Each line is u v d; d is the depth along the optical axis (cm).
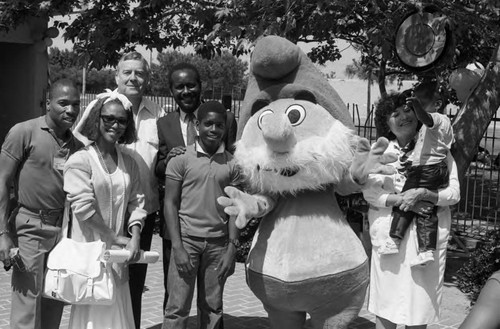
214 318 432
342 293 373
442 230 413
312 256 370
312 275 368
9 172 403
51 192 407
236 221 370
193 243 426
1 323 574
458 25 704
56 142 408
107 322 391
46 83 1377
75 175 389
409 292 408
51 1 927
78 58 916
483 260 673
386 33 707
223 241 430
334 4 653
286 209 383
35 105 1351
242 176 411
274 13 691
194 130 475
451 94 1000
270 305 388
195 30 921
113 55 933
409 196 398
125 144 436
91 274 379
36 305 405
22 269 403
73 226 398
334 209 388
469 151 707
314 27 725
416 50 603
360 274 376
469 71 748
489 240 702
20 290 407
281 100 390
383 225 415
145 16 891
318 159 363
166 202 431
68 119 401
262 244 385
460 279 696
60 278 376
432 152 408
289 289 370
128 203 418
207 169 423
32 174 403
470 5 759
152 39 936
